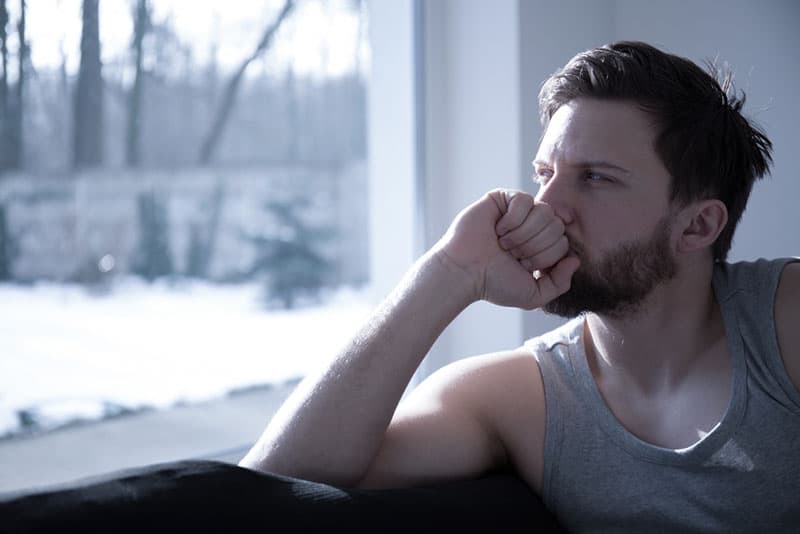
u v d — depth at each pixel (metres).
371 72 2.41
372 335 0.99
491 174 1.91
